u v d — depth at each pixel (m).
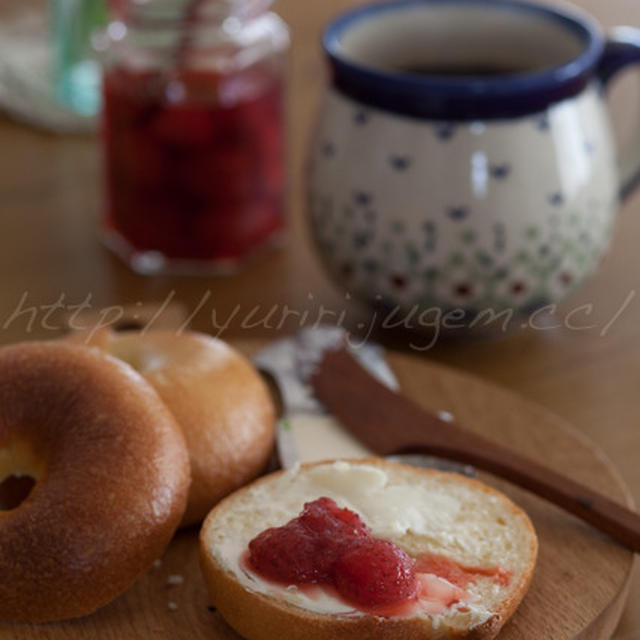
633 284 0.62
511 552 0.47
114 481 0.47
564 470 0.52
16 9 0.80
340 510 0.47
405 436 0.52
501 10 0.59
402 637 0.44
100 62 0.61
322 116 0.57
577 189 0.56
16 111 0.72
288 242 0.65
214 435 0.50
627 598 0.49
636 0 0.82
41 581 0.46
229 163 0.60
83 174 0.69
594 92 0.57
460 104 0.54
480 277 0.56
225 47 0.60
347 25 0.58
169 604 0.47
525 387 0.57
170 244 0.62
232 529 0.47
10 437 0.48
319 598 0.45
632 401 0.57
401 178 0.55
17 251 0.63
